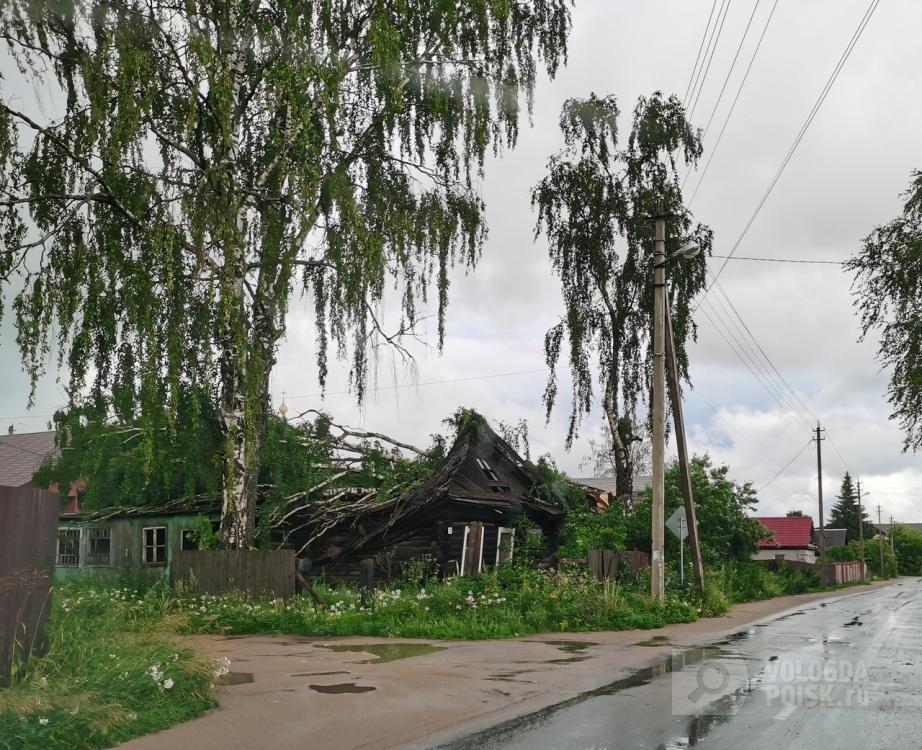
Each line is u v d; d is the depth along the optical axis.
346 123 19.30
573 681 10.38
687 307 32.59
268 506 24.45
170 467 19.45
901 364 23.98
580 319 33.16
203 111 17.08
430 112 19.22
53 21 13.91
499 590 19.22
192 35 14.74
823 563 57.53
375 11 16.95
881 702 8.94
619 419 34.66
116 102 14.48
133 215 15.79
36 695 6.79
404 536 26.17
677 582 25.62
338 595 18.25
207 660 8.92
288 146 17.08
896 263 23.53
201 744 6.93
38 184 15.19
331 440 25.17
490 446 29.48
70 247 15.52
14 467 35.06
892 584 73.12
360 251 16.95
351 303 17.27
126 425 16.61
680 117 32.75
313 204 16.34
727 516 38.56
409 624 15.77
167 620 10.36
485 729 7.64
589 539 29.36
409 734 7.44
